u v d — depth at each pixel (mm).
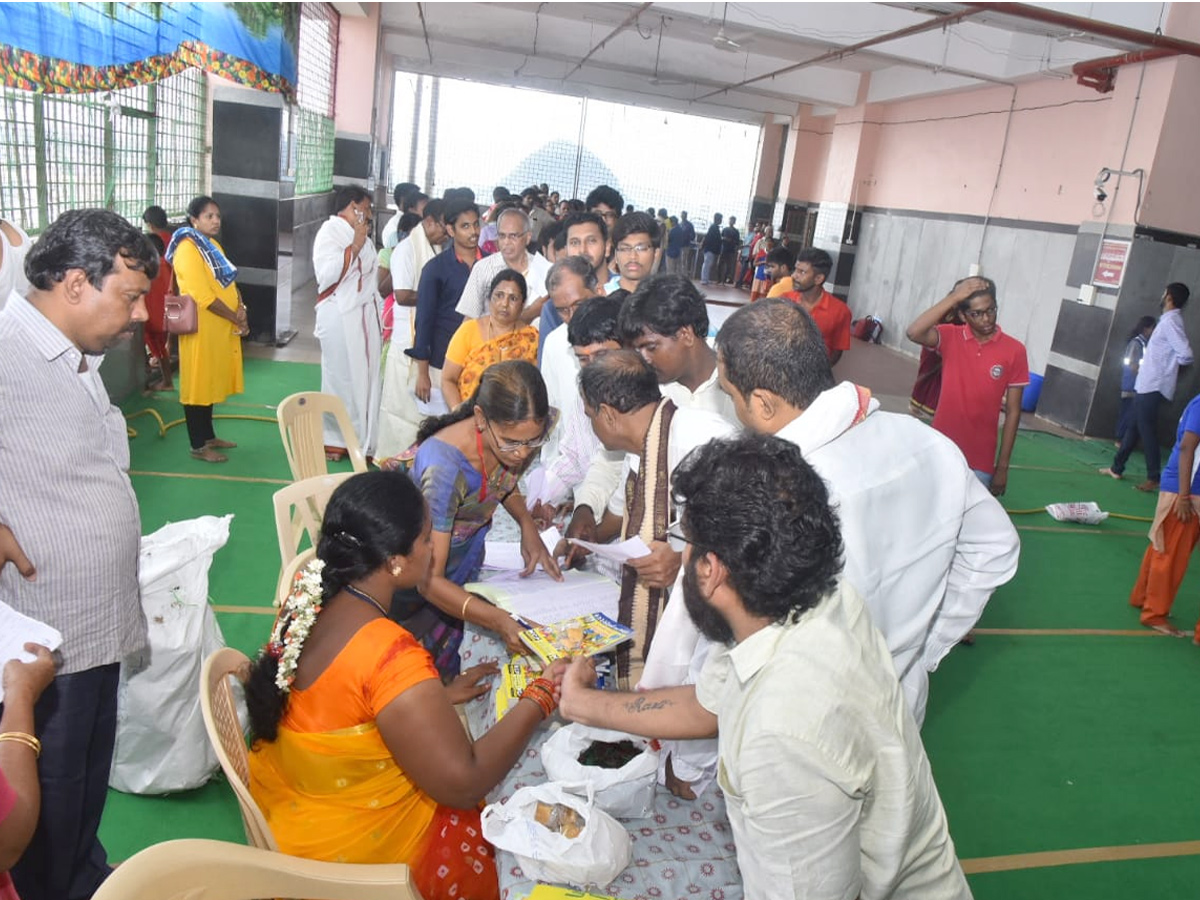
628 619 1812
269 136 7914
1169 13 8398
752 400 1541
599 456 2338
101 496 1773
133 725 2365
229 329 5219
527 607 1897
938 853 1239
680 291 1972
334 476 2742
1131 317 8758
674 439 1715
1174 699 3803
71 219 1676
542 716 1553
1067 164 10398
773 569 1003
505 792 1578
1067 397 9305
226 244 8109
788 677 1024
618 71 17609
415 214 7137
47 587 1727
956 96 13023
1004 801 2967
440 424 2045
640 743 1573
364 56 13891
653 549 1698
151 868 1102
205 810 2449
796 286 5629
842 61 14336
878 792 1094
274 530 4383
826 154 17594
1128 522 6230
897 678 1160
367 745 1474
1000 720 3490
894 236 14547
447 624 2203
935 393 5180
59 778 1800
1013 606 4621
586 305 2389
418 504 1542
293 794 1556
